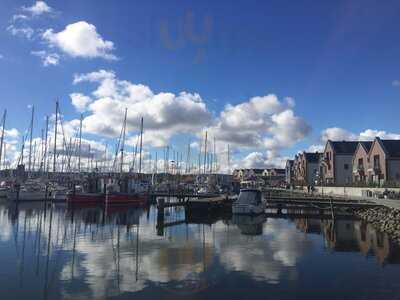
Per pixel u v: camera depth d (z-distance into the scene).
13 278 18.06
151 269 19.69
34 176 86.00
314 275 18.55
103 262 21.31
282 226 38.97
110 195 63.28
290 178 139.25
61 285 17.00
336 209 53.19
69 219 45.19
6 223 40.28
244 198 50.69
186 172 117.31
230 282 17.34
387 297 15.41
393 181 62.91
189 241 28.78
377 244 27.42
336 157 86.69
